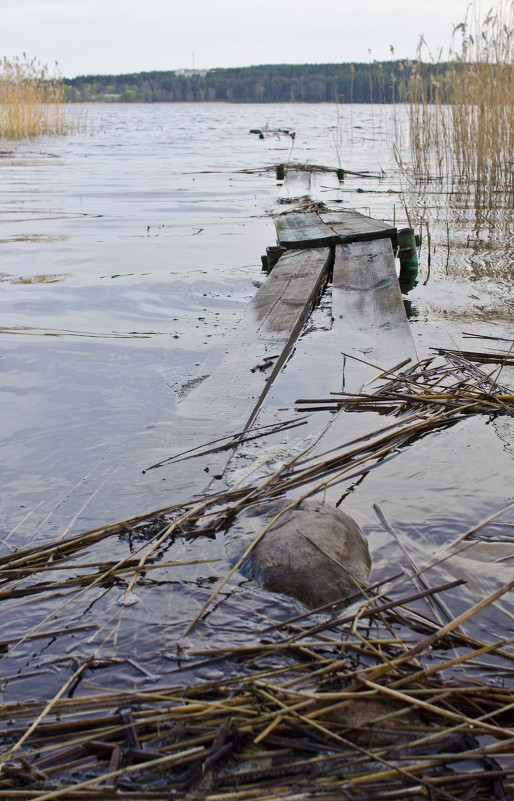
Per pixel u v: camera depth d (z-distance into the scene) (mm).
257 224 11477
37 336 5727
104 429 4035
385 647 2311
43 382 4750
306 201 13586
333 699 2070
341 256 7672
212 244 9750
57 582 2738
